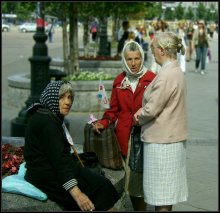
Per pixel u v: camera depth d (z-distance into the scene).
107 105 5.17
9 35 53.69
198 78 19.12
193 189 6.22
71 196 4.17
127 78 4.85
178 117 4.14
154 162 4.16
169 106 4.11
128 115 4.84
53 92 4.17
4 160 5.27
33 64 9.20
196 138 9.16
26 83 11.97
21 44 39.69
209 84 17.33
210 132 9.73
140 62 4.78
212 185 6.39
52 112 4.17
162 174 4.15
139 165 4.71
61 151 4.09
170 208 4.25
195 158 7.75
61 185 4.15
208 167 7.25
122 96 4.84
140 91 4.79
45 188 4.19
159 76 4.12
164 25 20.92
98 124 4.98
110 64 18.17
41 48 9.17
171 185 4.18
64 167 4.09
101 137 4.95
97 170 4.72
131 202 5.43
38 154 4.16
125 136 4.86
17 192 4.23
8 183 4.25
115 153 4.93
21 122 8.98
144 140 4.21
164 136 4.11
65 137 4.26
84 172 4.32
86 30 21.34
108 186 4.36
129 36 19.66
